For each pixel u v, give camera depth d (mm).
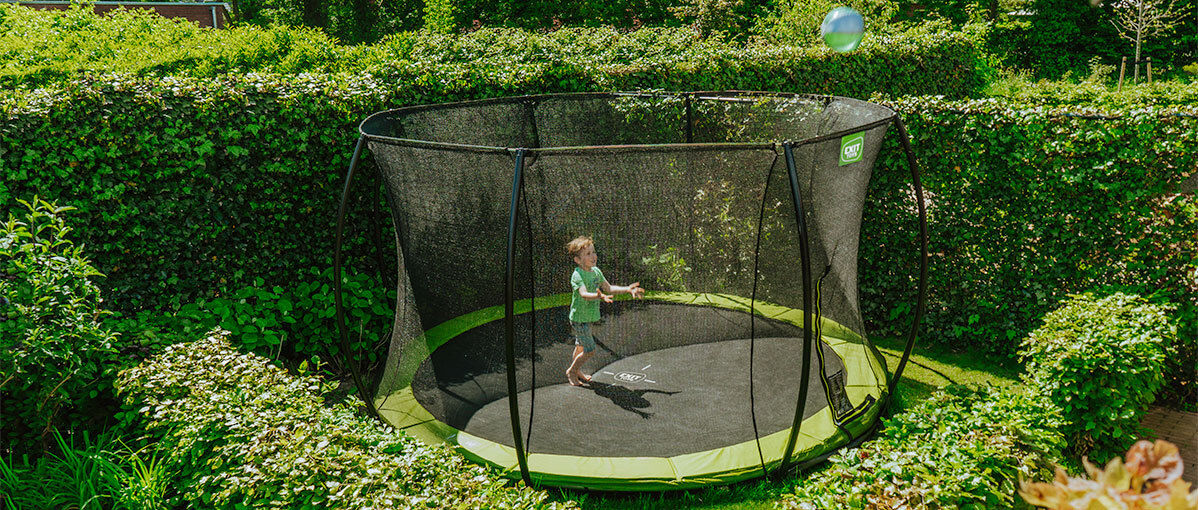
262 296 5535
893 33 14031
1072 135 5223
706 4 17438
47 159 4715
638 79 7582
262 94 5441
